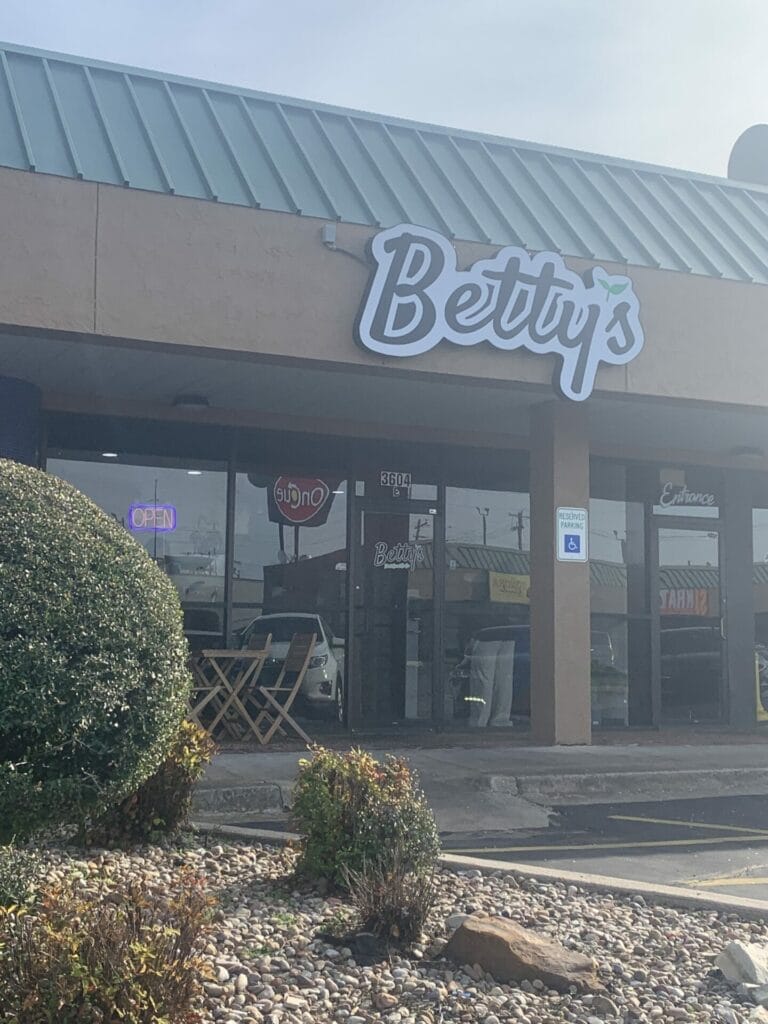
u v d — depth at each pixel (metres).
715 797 11.74
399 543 15.74
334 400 14.06
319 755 6.94
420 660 15.68
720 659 17.80
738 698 17.75
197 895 4.64
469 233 12.73
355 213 12.10
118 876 6.60
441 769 11.93
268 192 11.90
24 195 10.58
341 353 11.71
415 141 14.27
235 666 14.50
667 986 5.37
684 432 16.05
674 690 17.47
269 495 15.14
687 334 13.36
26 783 4.33
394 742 14.38
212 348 11.21
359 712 15.23
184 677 4.95
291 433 15.24
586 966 5.39
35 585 4.44
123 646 4.58
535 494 14.31
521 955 5.36
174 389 13.56
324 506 15.42
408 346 11.86
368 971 5.34
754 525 18.41
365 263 11.83
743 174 20.20
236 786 10.23
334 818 6.59
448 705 15.74
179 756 7.60
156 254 11.02
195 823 8.55
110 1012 3.88
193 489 14.74
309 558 15.26
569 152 15.43
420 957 5.56
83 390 13.70
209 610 14.67
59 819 4.60
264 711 13.70
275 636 14.95
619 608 17.20
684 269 13.66
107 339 10.91
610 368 12.97
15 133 11.20
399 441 15.77
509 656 16.14
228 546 14.77
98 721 4.45
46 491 4.82
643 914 6.60
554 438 14.09
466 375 12.30
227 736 13.70
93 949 4.02
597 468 17.31
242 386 13.34
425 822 6.69
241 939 5.63
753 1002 5.25
